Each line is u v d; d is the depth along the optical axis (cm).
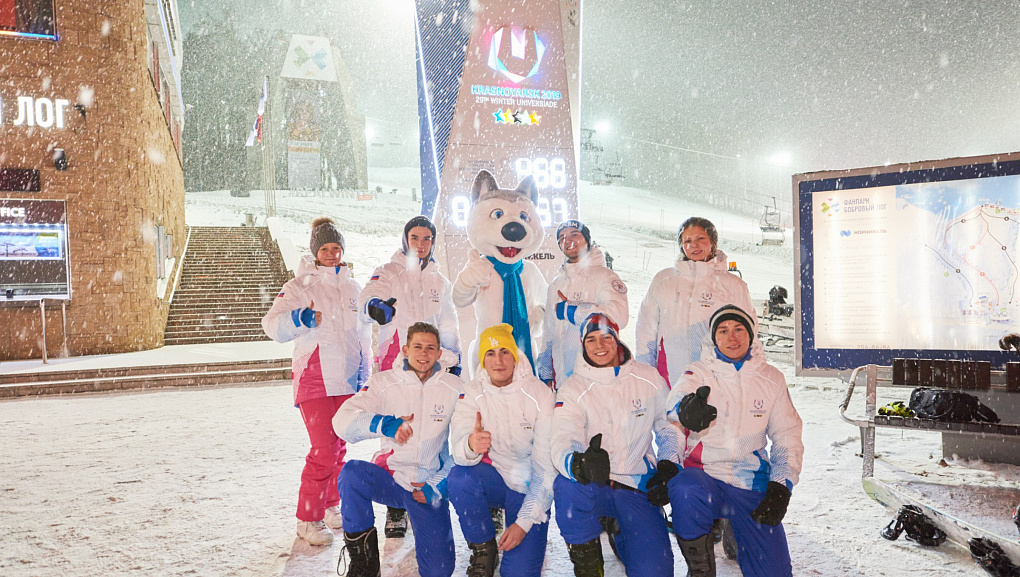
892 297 553
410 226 416
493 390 326
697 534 290
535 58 549
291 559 350
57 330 1336
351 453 592
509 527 301
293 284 404
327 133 6519
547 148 550
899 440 625
